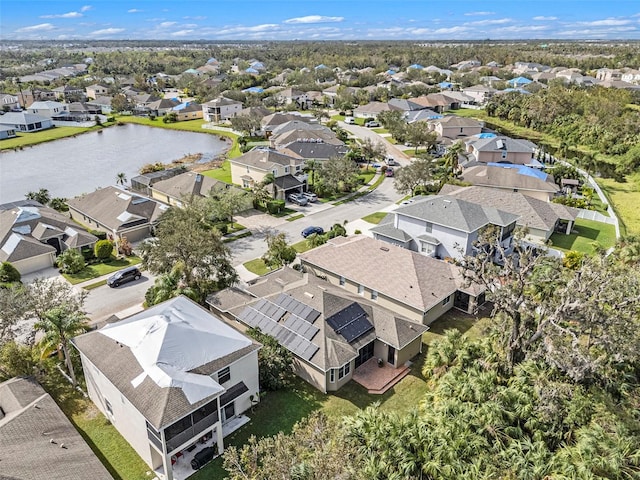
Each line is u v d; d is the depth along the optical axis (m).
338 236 47.94
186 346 25.55
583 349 25.77
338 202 64.88
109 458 24.30
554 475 19.78
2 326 30.02
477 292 36.84
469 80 173.00
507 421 22.77
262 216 59.25
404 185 63.59
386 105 123.19
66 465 21.45
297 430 20.31
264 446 19.42
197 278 38.41
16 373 28.61
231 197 55.75
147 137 112.88
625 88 137.25
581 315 25.30
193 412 22.88
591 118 103.75
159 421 21.33
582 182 73.81
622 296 26.06
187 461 24.14
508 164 74.12
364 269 38.88
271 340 29.94
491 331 30.11
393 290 36.31
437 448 20.58
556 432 22.55
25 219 49.44
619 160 88.31
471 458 20.70
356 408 27.70
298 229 55.09
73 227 50.97
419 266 37.94
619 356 24.22
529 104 117.12
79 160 90.81
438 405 23.62
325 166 69.19
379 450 20.80
